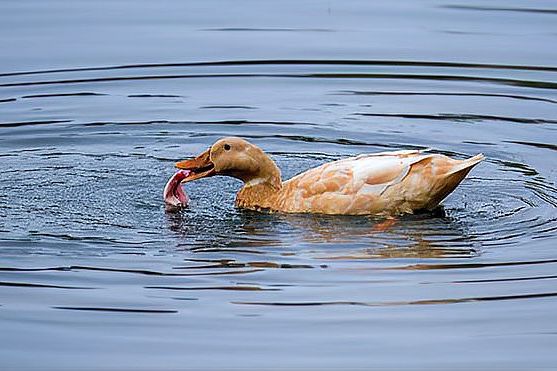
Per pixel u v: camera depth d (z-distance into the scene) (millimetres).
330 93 19281
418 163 14234
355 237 13742
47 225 14195
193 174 14984
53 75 19828
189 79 19844
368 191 14297
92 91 19281
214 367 11008
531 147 17016
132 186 15727
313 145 17234
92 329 11695
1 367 11086
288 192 14758
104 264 13062
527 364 11062
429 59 20469
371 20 22609
